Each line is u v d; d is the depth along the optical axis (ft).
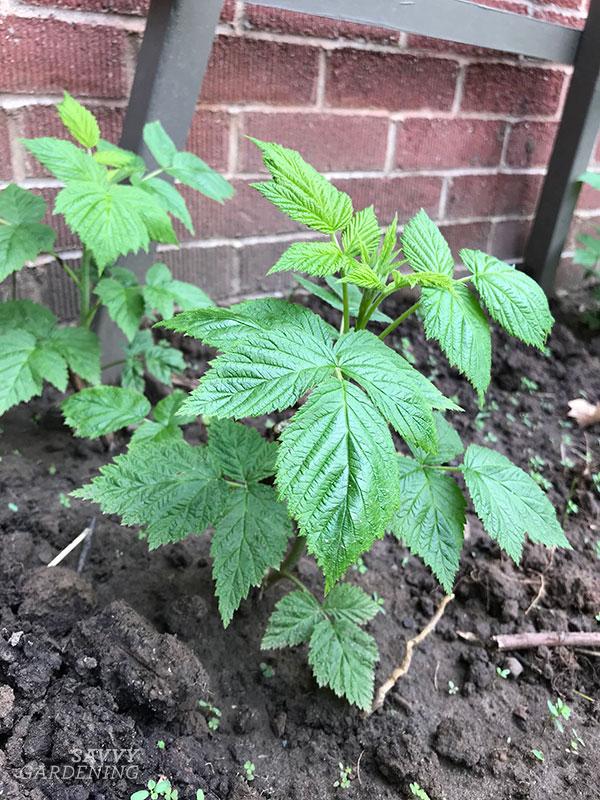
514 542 1.11
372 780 1.18
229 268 2.34
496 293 1.11
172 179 1.90
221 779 1.11
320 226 1.04
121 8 1.79
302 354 0.91
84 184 1.32
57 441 1.79
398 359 1.01
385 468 0.86
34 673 1.11
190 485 1.17
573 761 1.26
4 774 1.00
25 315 1.62
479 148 2.65
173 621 1.32
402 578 1.58
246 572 1.10
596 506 1.87
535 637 1.44
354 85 2.25
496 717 1.32
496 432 2.17
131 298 1.66
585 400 2.35
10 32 1.67
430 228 1.18
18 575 1.29
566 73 2.69
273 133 2.19
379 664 1.36
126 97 1.91
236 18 1.94
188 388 2.04
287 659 1.33
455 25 2.12
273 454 1.23
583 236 2.84
